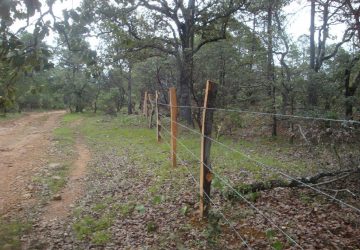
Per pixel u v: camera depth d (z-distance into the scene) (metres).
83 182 10.39
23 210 8.24
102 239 6.28
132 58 23.08
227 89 19.22
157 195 8.27
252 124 19.81
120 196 8.63
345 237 5.97
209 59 20.53
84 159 13.79
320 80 15.30
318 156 11.70
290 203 7.44
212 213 6.25
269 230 5.89
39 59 3.89
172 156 10.75
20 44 3.68
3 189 10.06
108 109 41.34
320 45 18.11
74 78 45.44
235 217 6.64
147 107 25.55
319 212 6.93
